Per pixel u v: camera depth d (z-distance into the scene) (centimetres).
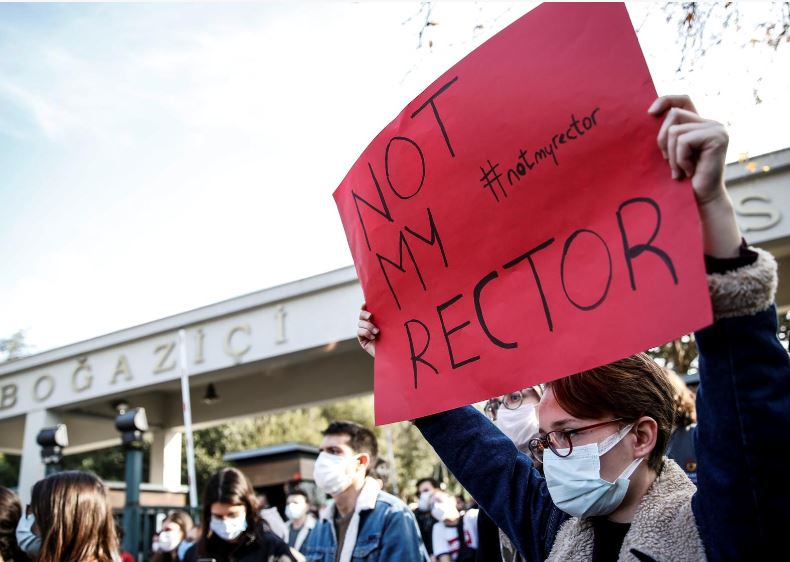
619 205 123
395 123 169
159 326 1148
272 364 1081
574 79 131
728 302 107
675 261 112
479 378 147
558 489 138
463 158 152
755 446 105
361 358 1204
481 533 223
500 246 145
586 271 127
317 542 304
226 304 1087
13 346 3369
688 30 334
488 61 148
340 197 190
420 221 163
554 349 131
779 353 107
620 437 135
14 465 2730
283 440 2653
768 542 105
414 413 160
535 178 138
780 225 694
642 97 121
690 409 272
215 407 1327
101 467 2552
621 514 137
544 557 157
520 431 213
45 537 217
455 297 155
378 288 176
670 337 111
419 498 719
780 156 696
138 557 867
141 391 1191
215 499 316
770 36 321
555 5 135
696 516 121
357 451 288
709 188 108
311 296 1027
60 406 1239
